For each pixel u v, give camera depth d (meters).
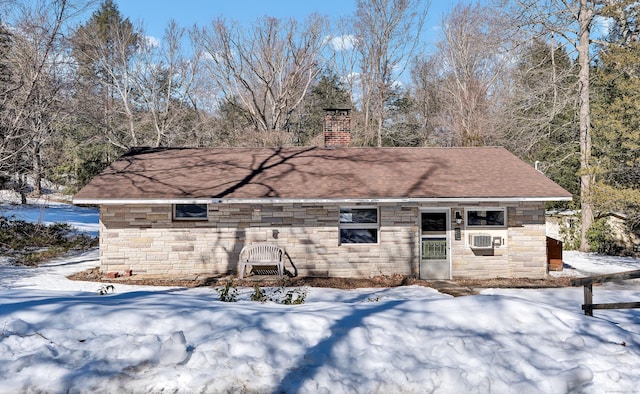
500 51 25.45
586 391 4.56
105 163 36.66
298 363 4.76
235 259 13.51
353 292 11.05
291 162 15.88
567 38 21.84
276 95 41.22
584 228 20.16
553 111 21.97
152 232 13.41
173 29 40.25
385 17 41.44
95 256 16.97
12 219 23.73
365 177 14.52
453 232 13.76
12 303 5.86
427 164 15.73
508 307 6.00
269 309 6.16
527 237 13.74
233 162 15.87
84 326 5.24
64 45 17.42
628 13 18.58
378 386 4.50
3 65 16.97
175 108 40.09
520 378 4.70
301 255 13.56
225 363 4.68
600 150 20.47
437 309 6.06
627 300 10.24
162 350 4.76
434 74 44.12
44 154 21.28
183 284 12.20
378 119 41.94
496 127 29.66
